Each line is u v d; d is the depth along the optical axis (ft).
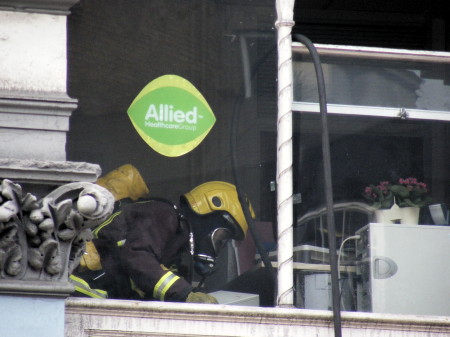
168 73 84.12
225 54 85.35
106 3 83.82
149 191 82.79
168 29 84.64
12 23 77.87
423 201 86.38
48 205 75.15
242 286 83.05
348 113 87.15
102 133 82.43
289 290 82.64
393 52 88.22
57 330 74.95
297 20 106.63
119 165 82.53
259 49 85.76
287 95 84.69
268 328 80.02
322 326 80.84
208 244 83.10
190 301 81.20
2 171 75.36
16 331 74.43
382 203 85.97
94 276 80.74
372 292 84.79
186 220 82.94
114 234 81.61
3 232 74.49
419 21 106.83
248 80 85.35
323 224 84.64
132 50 83.76
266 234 83.97
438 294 85.35
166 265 82.02
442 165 87.10
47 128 77.15
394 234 85.71
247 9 86.07
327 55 87.71
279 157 84.12
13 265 74.59
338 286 82.17
